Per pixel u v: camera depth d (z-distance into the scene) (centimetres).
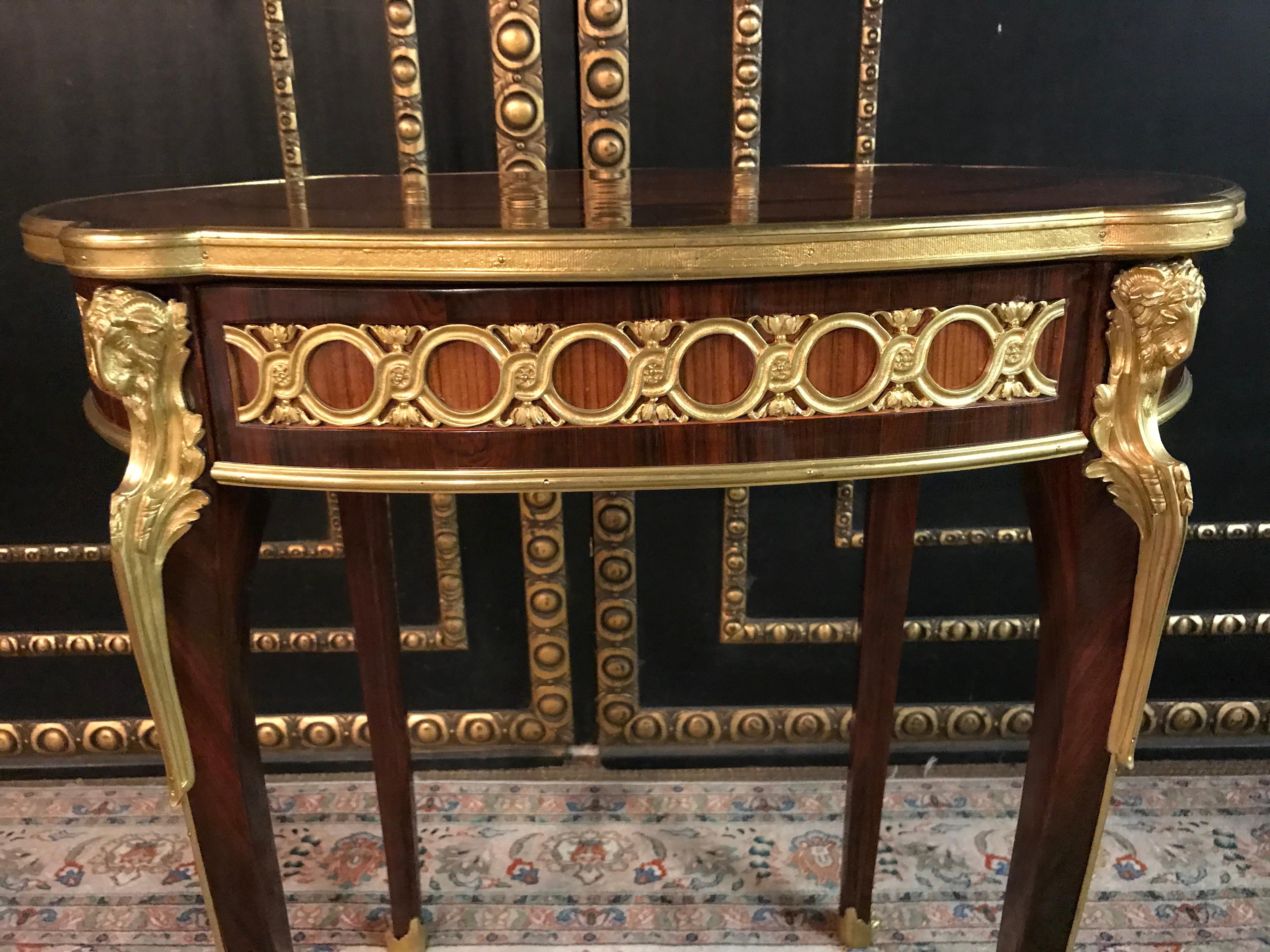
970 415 52
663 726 114
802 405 50
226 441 51
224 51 90
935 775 113
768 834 103
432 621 110
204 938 89
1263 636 111
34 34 89
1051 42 91
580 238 45
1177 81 92
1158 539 55
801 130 93
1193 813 104
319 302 48
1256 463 104
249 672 60
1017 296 51
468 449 50
